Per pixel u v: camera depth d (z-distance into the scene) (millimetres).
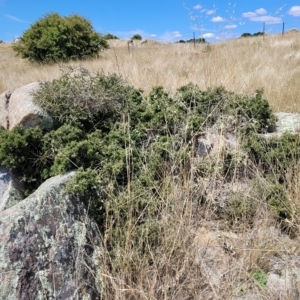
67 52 16203
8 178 2805
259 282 2207
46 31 16125
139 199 2537
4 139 2898
